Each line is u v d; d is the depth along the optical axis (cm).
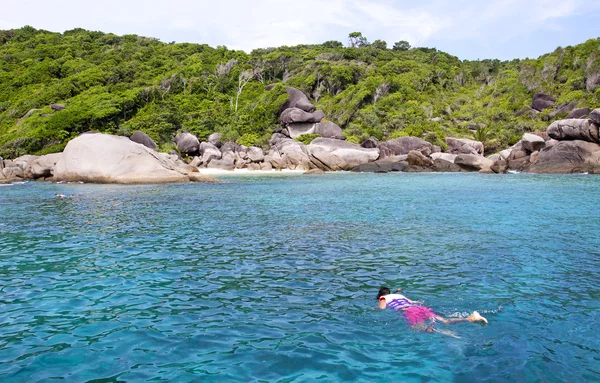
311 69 9131
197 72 8706
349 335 609
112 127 6406
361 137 6581
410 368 514
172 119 6775
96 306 724
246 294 786
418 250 1120
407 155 5303
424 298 758
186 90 8175
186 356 544
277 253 1097
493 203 2027
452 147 6138
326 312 696
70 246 1185
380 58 10762
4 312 696
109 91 7781
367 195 2456
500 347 567
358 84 8356
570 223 1486
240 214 1758
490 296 765
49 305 729
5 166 4366
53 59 9700
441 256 1055
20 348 566
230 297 769
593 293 776
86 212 1828
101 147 3431
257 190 2795
